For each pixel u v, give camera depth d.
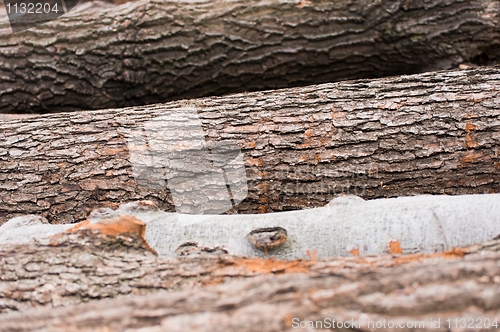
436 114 3.90
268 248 3.63
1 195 3.89
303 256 3.62
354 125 3.90
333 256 3.62
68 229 3.64
